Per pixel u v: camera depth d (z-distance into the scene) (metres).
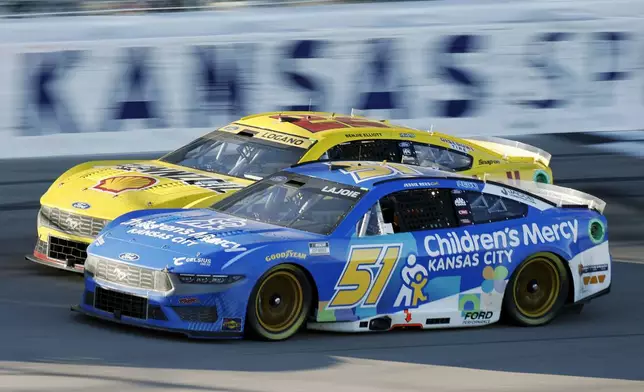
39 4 44.88
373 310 26.64
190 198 31.17
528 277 29.12
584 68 52.97
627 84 53.66
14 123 44.09
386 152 36.06
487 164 38.62
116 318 25.52
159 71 46.28
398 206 27.36
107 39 45.44
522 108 52.03
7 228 38.38
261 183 28.92
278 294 25.41
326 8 49.28
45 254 32.06
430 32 50.47
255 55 47.75
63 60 44.72
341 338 26.16
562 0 52.53
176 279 24.55
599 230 30.16
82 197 31.56
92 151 45.34
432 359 24.75
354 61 49.34
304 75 48.59
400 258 26.81
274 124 36.34
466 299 27.94
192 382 21.39
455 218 28.05
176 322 24.59
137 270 25.14
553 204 29.94
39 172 43.84
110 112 45.59
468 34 51.06
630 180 49.75
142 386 20.92
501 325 29.00
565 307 29.67
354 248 26.22
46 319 26.73
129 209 30.42
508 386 22.84
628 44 53.59
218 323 24.62
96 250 26.19
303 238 25.80
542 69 52.28
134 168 34.31
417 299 27.19
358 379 22.50
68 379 21.19
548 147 54.66
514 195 29.36
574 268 29.48
